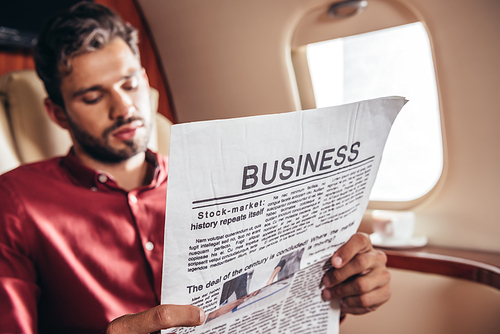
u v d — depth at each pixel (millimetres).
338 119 466
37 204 734
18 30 1197
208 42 1672
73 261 718
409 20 1186
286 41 1464
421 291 1112
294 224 500
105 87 754
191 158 365
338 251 608
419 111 1341
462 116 1155
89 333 709
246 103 1701
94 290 712
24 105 991
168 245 385
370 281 642
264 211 452
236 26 1552
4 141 937
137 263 762
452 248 1254
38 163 827
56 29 729
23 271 690
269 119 405
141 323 414
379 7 1218
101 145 773
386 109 514
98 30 738
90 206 767
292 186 466
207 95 1816
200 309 424
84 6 773
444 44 1123
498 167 1130
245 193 421
